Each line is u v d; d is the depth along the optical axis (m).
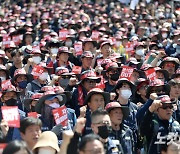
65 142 23.64
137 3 85.94
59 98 29.67
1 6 98.25
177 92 33.16
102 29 63.66
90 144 21.09
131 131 28.48
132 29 68.19
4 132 24.84
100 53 45.09
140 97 34.59
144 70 38.94
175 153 25.67
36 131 23.98
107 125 24.95
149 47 52.81
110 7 91.50
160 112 28.62
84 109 28.84
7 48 48.22
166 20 76.44
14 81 36.72
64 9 87.19
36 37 63.25
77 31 64.81
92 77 32.72
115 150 25.47
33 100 31.00
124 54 51.16
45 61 44.88
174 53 51.47
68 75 36.69
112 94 31.14
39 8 90.44
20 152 19.83
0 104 32.44
